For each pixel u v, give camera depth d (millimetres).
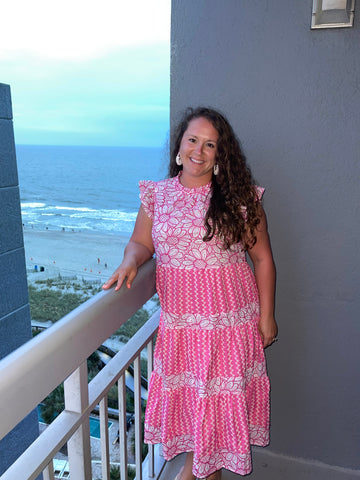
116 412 8688
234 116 1563
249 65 1507
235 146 1297
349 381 1728
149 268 1347
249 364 1362
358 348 1682
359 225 1551
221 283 1272
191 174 1287
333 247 1598
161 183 1377
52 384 754
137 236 1409
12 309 4016
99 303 994
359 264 1591
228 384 1308
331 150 1508
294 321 1718
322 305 1670
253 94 1527
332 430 1807
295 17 1428
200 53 1541
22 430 4430
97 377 1058
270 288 1398
